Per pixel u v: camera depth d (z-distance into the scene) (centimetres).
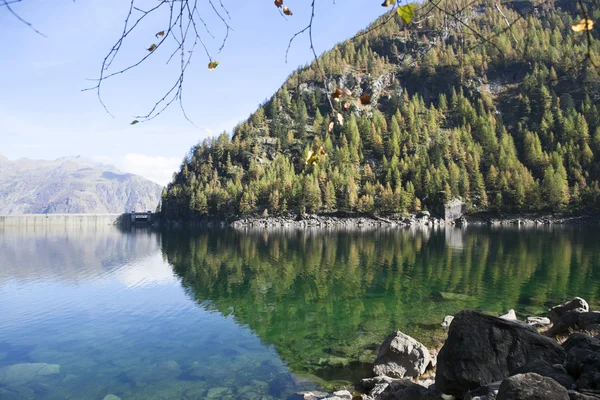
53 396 1625
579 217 14150
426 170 16538
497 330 1082
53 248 8250
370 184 17362
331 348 2130
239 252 7106
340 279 4238
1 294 3641
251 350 2134
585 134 16938
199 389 1667
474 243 7869
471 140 19088
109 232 14675
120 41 330
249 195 17500
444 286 3719
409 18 335
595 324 1656
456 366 1058
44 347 2212
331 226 15650
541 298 3152
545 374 799
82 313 2950
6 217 18800
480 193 15762
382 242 8612
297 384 1694
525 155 17638
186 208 19638
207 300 3362
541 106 19638
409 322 2572
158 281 4275
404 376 1673
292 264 5438
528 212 15062
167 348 2184
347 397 1529
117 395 1625
